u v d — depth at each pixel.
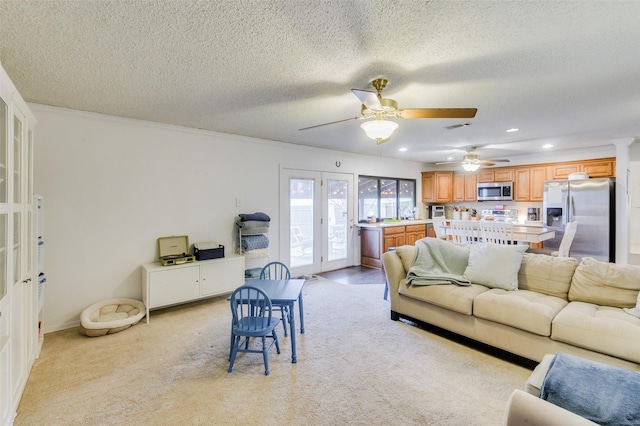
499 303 2.43
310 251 5.25
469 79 2.35
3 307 1.65
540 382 1.45
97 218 3.24
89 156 3.17
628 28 1.67
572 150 5.44
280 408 1.88
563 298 2.57
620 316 2.08
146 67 2.14
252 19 1.58
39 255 2.63
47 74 2.24
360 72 2.22
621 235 4.57
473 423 1.75
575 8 1.49
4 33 1.70
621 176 4.52
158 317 3.36
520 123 3.65
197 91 2.59
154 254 3.61
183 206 3.82
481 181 6.64
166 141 3.67
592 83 2.44
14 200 1.88
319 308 3.62
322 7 1.48
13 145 1.78
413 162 7.06
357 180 5.95
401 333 2.95
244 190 4.38
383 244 5.68
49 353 2.55
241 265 3.94
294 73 2.24
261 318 2.38
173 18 1.57
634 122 3.60
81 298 3.16
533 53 1.95
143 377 2.22
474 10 1.51
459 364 2.38
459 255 3.21
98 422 1.77
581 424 0.92
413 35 1.74
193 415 1.82
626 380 1.30
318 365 2.38
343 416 1.81
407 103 2.90
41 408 1.88
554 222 5.16
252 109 3.08
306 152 5.12
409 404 1.92
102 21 1.59
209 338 2.85
